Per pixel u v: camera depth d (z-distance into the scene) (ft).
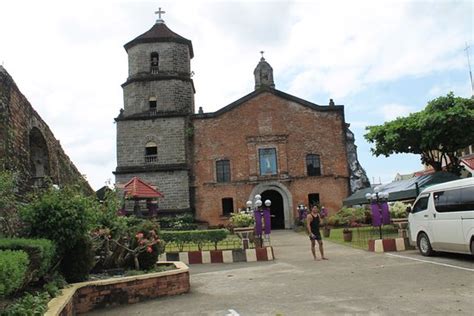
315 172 123.95
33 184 43.75
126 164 121.60
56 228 30.68
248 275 41.60
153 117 122.72
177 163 121.08
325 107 126.00
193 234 58.59
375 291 30.32
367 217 97.91
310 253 59.26
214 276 42.24
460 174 93.81
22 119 41.78
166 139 122.42
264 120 125.29
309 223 51.65
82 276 31.73
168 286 33.09
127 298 30.99
